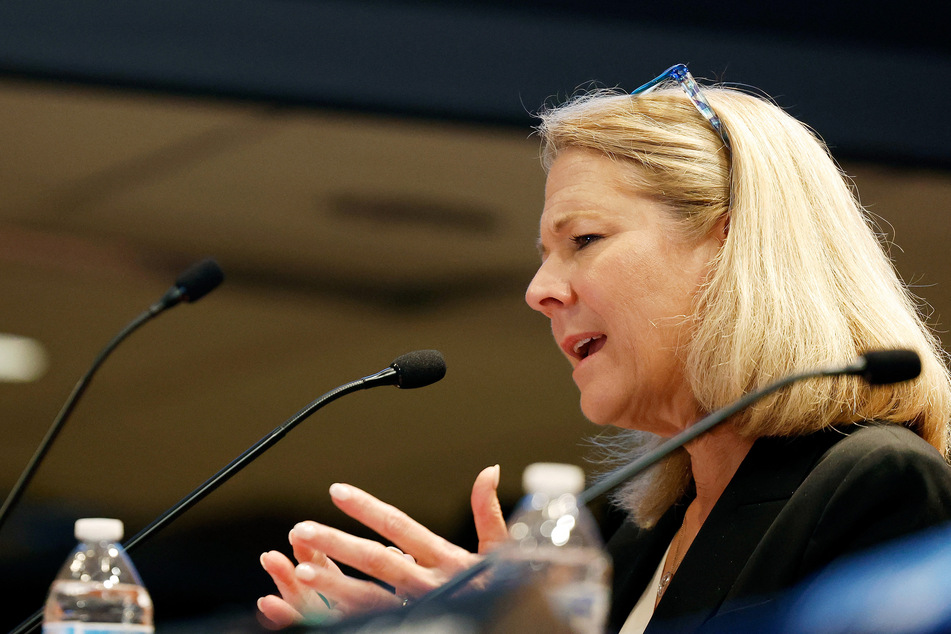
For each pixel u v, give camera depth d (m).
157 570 21.56
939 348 4.75
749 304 4.31
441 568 3.51
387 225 16.08
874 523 3.71
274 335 18.92
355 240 16.55
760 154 4.56
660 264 4.55
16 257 17.05
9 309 18.30
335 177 14.88
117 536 3.48
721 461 4.59
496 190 14.93
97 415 20.77
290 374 19.97
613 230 4.63
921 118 11.95
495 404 20.16
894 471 3.74
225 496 22.22
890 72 11.99
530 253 16.47
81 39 12.30
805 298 4.33
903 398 4.24
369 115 12.78
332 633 2.20
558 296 4.70
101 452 21.61
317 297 17.94
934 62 12.00
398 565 3.42
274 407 20.78
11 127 13.84
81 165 14.88
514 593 2.21
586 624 2.42
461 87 12.30
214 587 21.50
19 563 20.56
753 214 4.45
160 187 15.45
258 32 12.44
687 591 4.09
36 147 14.39
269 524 22.12
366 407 20.36
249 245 16.88
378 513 3.55
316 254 17.00
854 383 4.18
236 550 21.92
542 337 18.47
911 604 2.50
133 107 13.12
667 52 11.98
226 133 13.75
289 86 12.40
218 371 19.78
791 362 4.22
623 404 4.65
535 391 19.77
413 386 4.27
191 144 14.15
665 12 12.06
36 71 12.27
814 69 11.95
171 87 12.49
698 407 4.58
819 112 11.93
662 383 4.58
